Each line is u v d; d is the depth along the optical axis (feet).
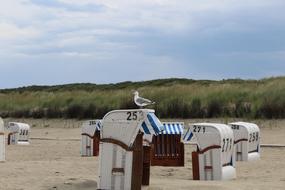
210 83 160.25
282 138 91.45
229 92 127.95
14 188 38.93
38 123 144.05
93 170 50.78
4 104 169.37
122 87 190.39
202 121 117.60
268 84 131.13
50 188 39.14
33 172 47.96
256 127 66.03
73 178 43.42
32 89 220.84
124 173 37.19
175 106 126.41
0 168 50.44
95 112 144.15
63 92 177.88
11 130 93.81
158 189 38.32
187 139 49.62
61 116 148.66
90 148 72.33
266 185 41.22
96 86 201.98
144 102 38.32
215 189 37.91
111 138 37.63
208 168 46.14
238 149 63.57
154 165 58.18
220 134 45.78
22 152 76.28
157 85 181.27
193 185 39.88
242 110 116.67
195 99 127.85
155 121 37.42
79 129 126.21
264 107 112.88
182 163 58.18
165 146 58.59
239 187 39.34
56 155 72.02
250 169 54.90
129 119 37.19
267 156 69.15
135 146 37.45
